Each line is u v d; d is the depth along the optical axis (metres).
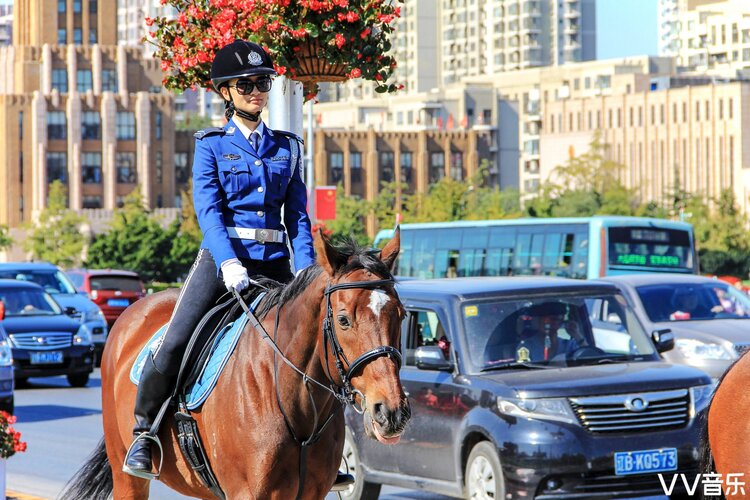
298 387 5.75
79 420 17.98
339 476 6.39
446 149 163.12
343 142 157.50
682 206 100.38
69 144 132.00
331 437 5.96
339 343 5.36
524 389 9.76
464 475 10.16
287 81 9.97
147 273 83.69
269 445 5.77
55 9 150.50
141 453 6.33
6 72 144.38
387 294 5.34
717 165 152.38
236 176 6.21
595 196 91.44
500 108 181.75
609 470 9.62
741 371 6.12
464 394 10.15
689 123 155.75
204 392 6.09
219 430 5.98
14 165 130.88
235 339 6.09
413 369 10.84
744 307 18.77
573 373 10.07
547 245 32.16
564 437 9.56
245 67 6.23
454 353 10.42
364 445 11.11
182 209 116.56
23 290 24.12
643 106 161.12
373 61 9.65
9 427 10.27
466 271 34.59
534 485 9.52
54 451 14.76
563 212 89.81
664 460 9.73
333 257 5.52
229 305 6.35
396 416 5.09
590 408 9.72
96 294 33.72
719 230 97.94
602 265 30.77
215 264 6.30
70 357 22.97
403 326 11.11
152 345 6.56
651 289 18.66
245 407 5.86
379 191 158.75
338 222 100.69
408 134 160.88
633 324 11.02
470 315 10.58
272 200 6.29
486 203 122.75
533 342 10.50
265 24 9.20
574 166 106.94
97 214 121.44
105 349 7.34
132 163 134.50
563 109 170.62
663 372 10.16
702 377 10.19
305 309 5.71
